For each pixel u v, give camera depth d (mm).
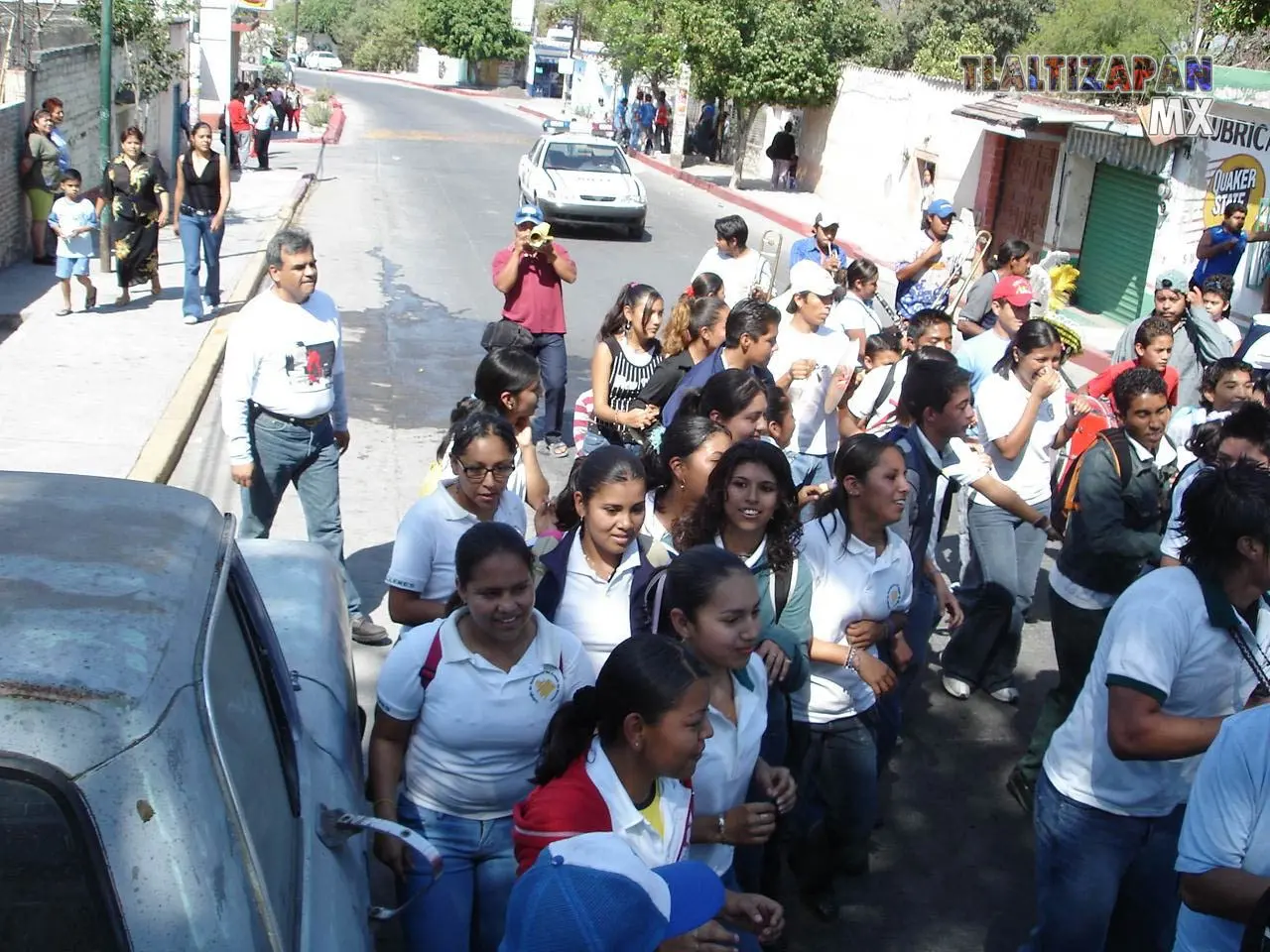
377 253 19172
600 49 51156
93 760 2066
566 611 4141
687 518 4289
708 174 34594
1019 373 6270
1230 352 8922
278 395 6285
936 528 6074
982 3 37312
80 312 13586
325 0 101188
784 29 28812
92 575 2488
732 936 2732
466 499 4531
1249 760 2844
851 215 27656
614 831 2967
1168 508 5441
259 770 2639
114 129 20969
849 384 7102
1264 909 2725
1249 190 15422
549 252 9805
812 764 4570
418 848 2918
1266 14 13688
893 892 5047
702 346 6750
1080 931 3857
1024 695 6801
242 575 3154
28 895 2035
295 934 2479
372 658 6574
